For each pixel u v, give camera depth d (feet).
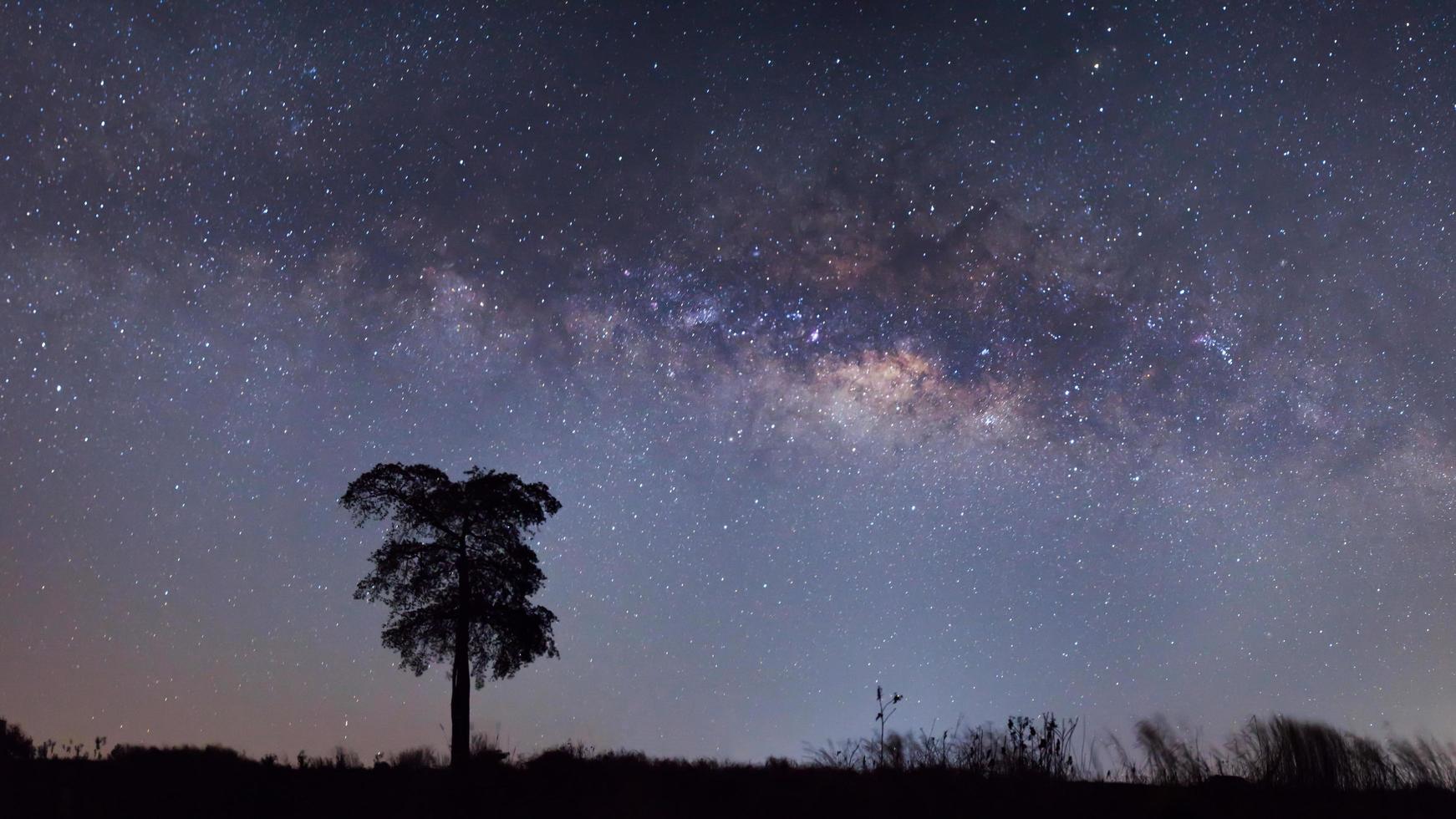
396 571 71.56
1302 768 38.06
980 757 41.65
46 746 55.62
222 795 44.73
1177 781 38.55
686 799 43.16
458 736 66.59
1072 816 35.53
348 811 42.50
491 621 70.95
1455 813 33.96
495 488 73.36
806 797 41.32
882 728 44.65
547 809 42.39
